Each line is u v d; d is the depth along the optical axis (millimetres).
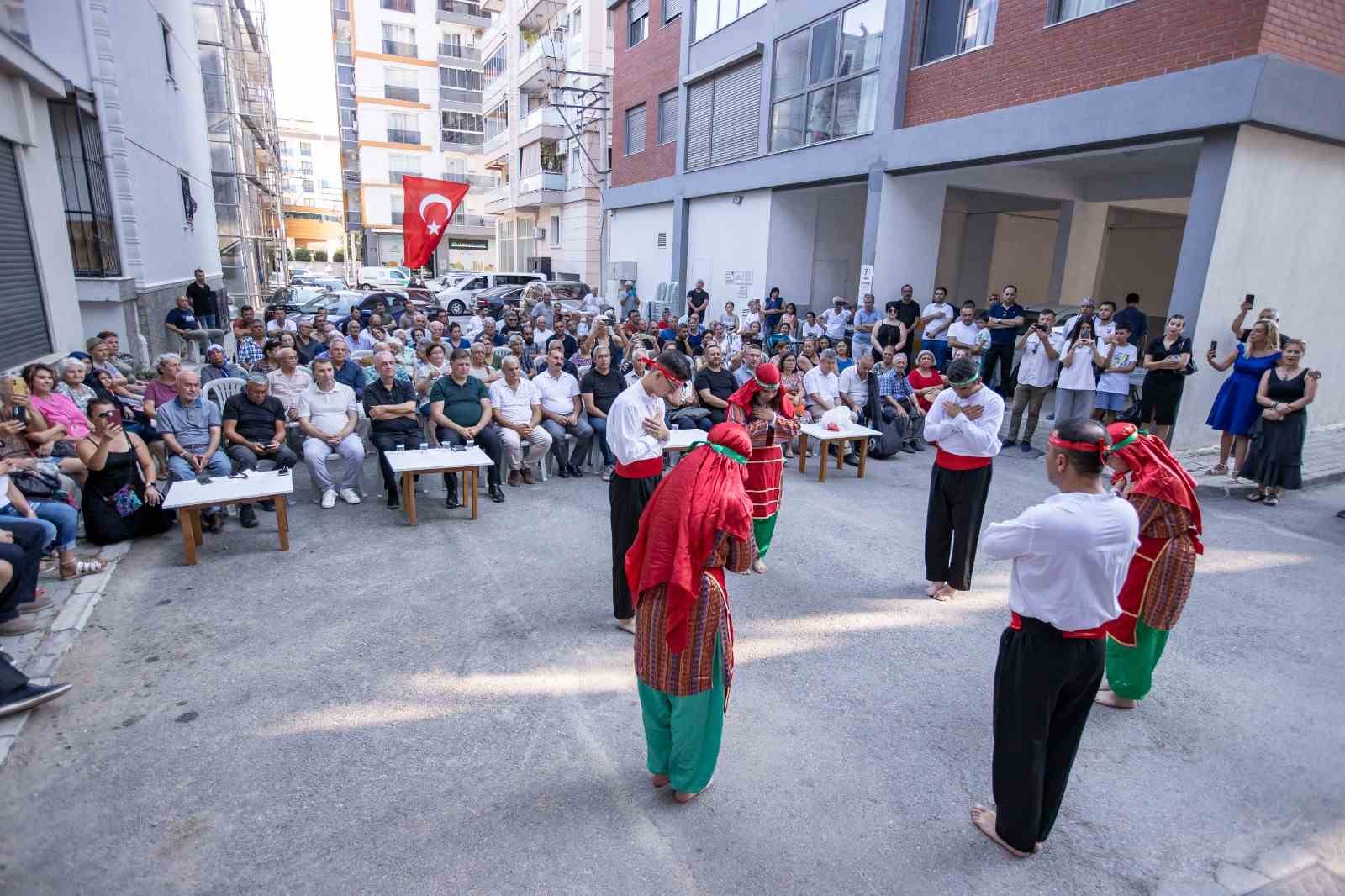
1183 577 3574
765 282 16203
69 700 3715
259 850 2809
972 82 11039
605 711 3760
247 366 10719
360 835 2895
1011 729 2760
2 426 4820
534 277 25422
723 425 2965
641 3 20734
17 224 8008
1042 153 10086
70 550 5031
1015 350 11500
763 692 3971
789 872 2768
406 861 2770
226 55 24656
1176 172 12719
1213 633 4762
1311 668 4359
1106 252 18969
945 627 4754
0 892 2588
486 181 46406
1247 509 7344
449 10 44438
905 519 6863
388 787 3166
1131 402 9961
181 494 5340
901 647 4480
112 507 5543
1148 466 3609
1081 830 3037
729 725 3676
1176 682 4191
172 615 4621
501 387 7582
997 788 2852
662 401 4480
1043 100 9961
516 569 5473
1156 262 18000
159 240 13016
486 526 6375
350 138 51344
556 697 3869
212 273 19219
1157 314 18094
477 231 45594
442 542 5977
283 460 6699
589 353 10602
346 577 5246
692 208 18797
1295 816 3160
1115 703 3941
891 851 2891
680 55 18500
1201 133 8336
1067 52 9633
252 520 6191
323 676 3996
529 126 30469
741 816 3053
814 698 3926
